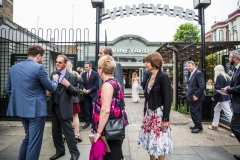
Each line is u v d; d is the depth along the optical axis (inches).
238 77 122.6
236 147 147.1
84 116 229.6
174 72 341.1
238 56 130.2
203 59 230.8
